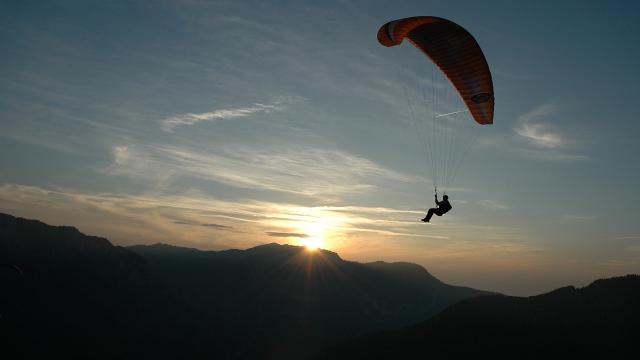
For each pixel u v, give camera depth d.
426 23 23.28
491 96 24.98
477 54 23.50
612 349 92.81
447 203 21.67
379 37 26.11
